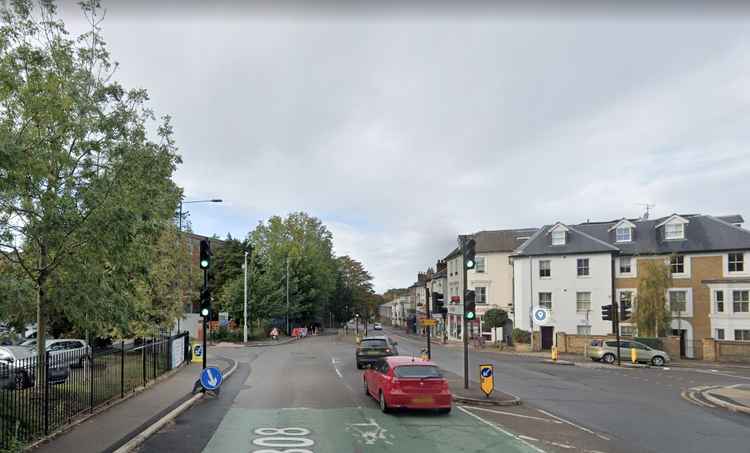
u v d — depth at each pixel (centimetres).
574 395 1902
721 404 1728
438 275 7281
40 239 1273
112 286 1480
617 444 1109
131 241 1396
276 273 6706
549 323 4650
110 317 1441
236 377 2261
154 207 1506
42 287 1298
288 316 6906
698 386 2294
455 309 6206
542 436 1165
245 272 5159
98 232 1270
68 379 1222
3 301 1112
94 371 1369
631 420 1416
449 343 5541
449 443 1077
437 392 1387
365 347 2631
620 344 3497
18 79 1225
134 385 1734
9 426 954
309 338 6769
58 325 2738
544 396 1852
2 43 1195
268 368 2666
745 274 4122
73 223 1271
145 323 2767
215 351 4028
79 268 1298
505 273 5550
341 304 10056
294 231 7781
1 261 1339
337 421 1298
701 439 1183
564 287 4638
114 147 1398
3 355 1997
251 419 1315
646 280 4059
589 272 4566
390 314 16862
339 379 2186
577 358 3812
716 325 4116
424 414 1405
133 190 1426
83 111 1335
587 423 1352
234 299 5538
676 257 4300
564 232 4741
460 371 2644
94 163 1368
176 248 2997
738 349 3722
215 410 1444
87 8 1402
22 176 1084
